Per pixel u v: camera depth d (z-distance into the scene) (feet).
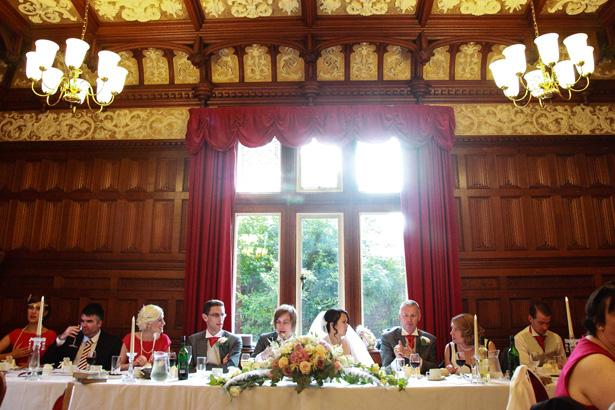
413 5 17.33
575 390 5.49
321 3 17.24
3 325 17.43
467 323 12.53
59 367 13.19
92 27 17.87
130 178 18.65
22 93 19.10
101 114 19.17
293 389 9.59
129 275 17.74
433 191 17.46
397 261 18.22
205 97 18.97
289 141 17.83
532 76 13.53
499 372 11.00
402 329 14.11
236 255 18.29
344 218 18.40
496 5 17.21
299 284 17.89
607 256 17.69
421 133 17.83
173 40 18.33
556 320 17.26
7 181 18.72
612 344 5.65
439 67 19.10
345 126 17.95
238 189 18.89
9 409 9.91
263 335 14.40
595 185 18.33
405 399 9.51
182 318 17.31
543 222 18.02
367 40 18.17
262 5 17.31
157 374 10.25
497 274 17.53
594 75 18.79
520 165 18.52
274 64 19.10
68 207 18.43
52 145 18.88
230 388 9.46
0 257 17.58
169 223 18.17
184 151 18.78
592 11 17.48
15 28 17.98
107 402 9.60
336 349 10.13
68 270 17.85
